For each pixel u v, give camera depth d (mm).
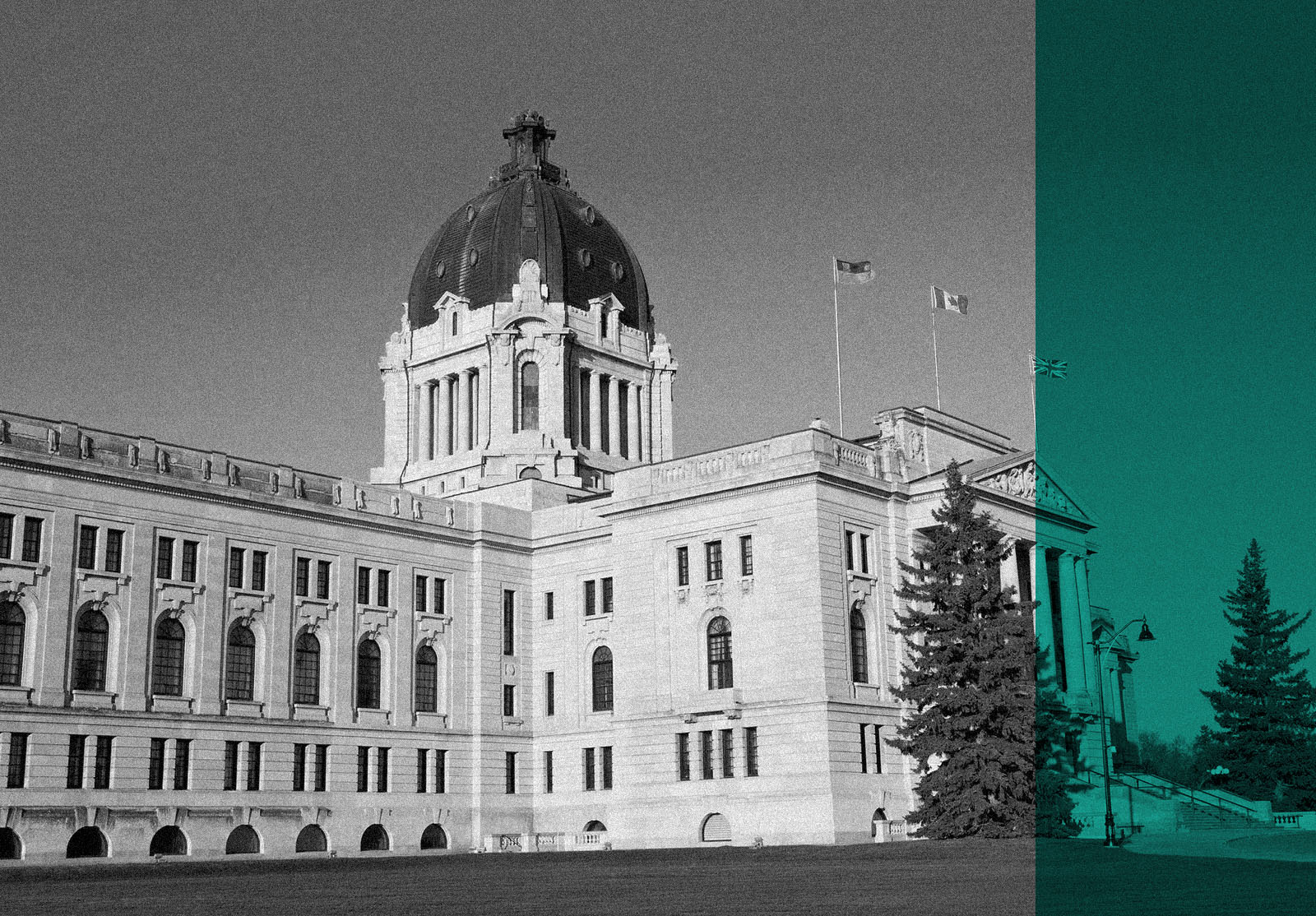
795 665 87750
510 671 107312
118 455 86562
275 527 94812
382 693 100188
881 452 96500
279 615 93875
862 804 86375
